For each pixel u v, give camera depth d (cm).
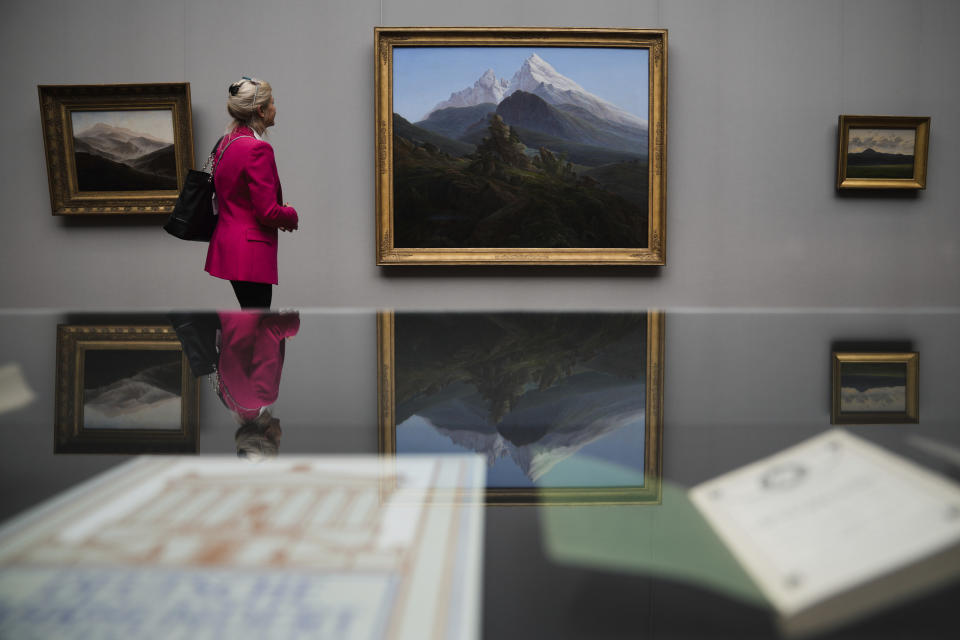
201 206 254
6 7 404
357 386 54
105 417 42
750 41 407
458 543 19
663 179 404
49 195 409
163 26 402
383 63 399
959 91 411
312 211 408
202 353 73
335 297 410
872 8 407
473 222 409
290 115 404
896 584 15
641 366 65
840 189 410
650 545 18
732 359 70
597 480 26
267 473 28
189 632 14
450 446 33
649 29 397
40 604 15
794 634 12
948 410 41
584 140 407
